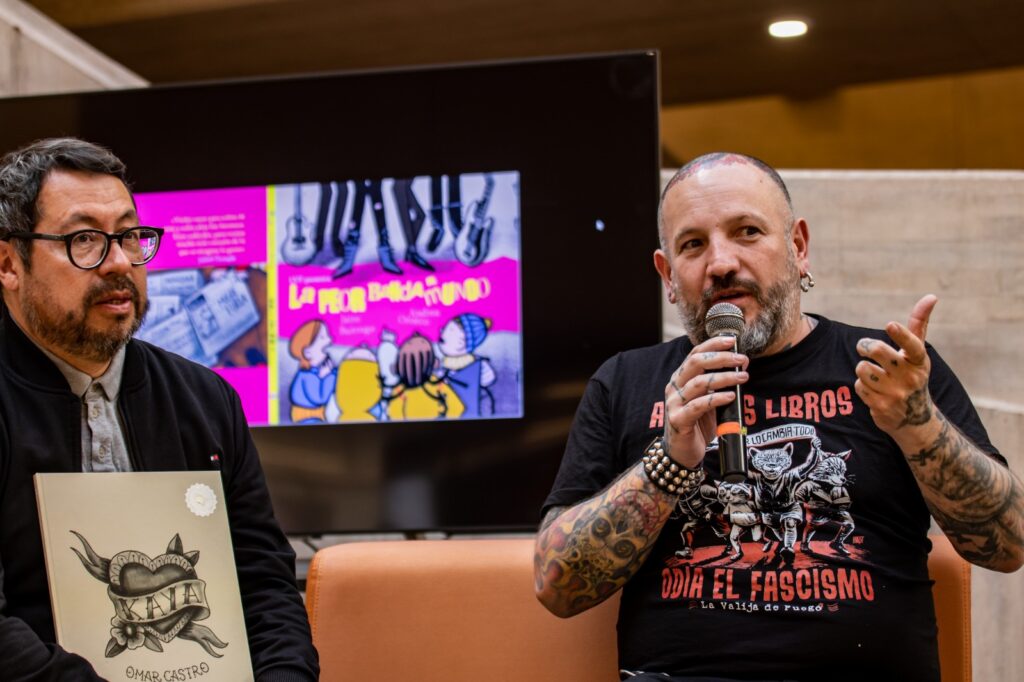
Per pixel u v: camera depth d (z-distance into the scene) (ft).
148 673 5.27
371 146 10.65
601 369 6.75
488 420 10.32
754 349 6.03
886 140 22.61
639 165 10.37
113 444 5.79
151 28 17.35
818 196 10.82
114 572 5.34
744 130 23.20
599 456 6.40
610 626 6.70
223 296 10.69
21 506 5.39
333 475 10.42
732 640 5.68
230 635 5.56
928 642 5.73
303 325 10.56
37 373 5.63
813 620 5.62
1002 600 9.94
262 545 6.19
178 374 6.24
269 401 10.54
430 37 18.28
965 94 21.97
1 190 5.63
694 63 20.31
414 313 10.46
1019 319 10.62
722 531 5.92
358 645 6.81
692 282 6.13
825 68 20.86
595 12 17.53
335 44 18.39
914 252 10.76
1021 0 17.35
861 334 6.25
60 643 5.11
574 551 5.84
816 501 5.85
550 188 10.45
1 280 5.70
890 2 17.38
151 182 10.87
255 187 10.74
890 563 5.76
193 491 5.72
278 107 10.78
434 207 10.53
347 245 10.59
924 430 5.40
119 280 5.59
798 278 6.31
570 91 10.48
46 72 12.53
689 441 5.62
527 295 10.39
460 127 10.57
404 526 10.32
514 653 6.73
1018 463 10.41
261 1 16.53
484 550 7.00
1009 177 10.73
